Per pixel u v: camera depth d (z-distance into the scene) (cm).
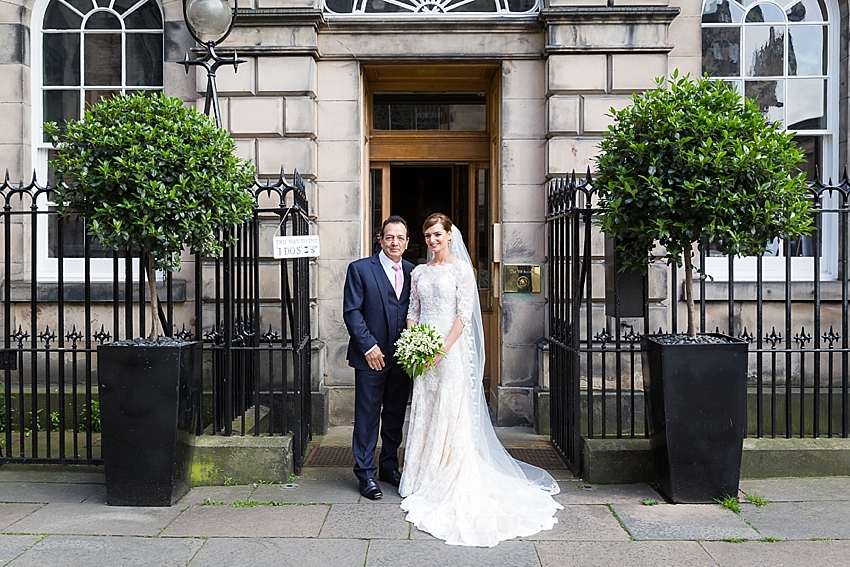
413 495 446
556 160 629
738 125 427
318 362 634
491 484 457
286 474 487
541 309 646
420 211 738
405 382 488
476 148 725
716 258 661
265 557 371
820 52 675
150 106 443
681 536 397
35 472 509
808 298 635
